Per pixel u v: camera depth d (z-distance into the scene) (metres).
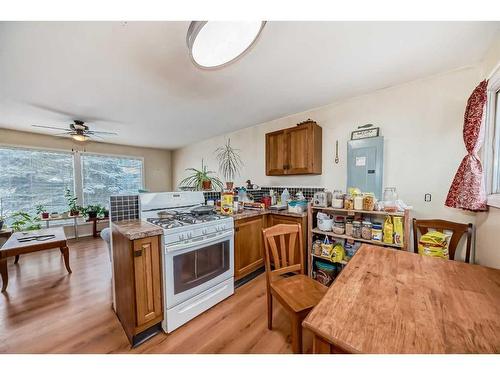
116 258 1.71
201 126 3.49
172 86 2.03
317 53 1.52
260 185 3.38
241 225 2.20
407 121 2.01
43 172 4.09
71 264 2.90
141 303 1.42
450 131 1.80
